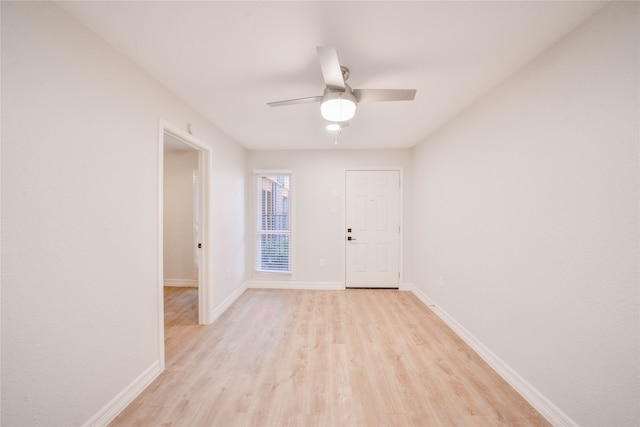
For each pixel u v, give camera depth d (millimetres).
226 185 3250
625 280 1125
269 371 1948
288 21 1312
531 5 1207
